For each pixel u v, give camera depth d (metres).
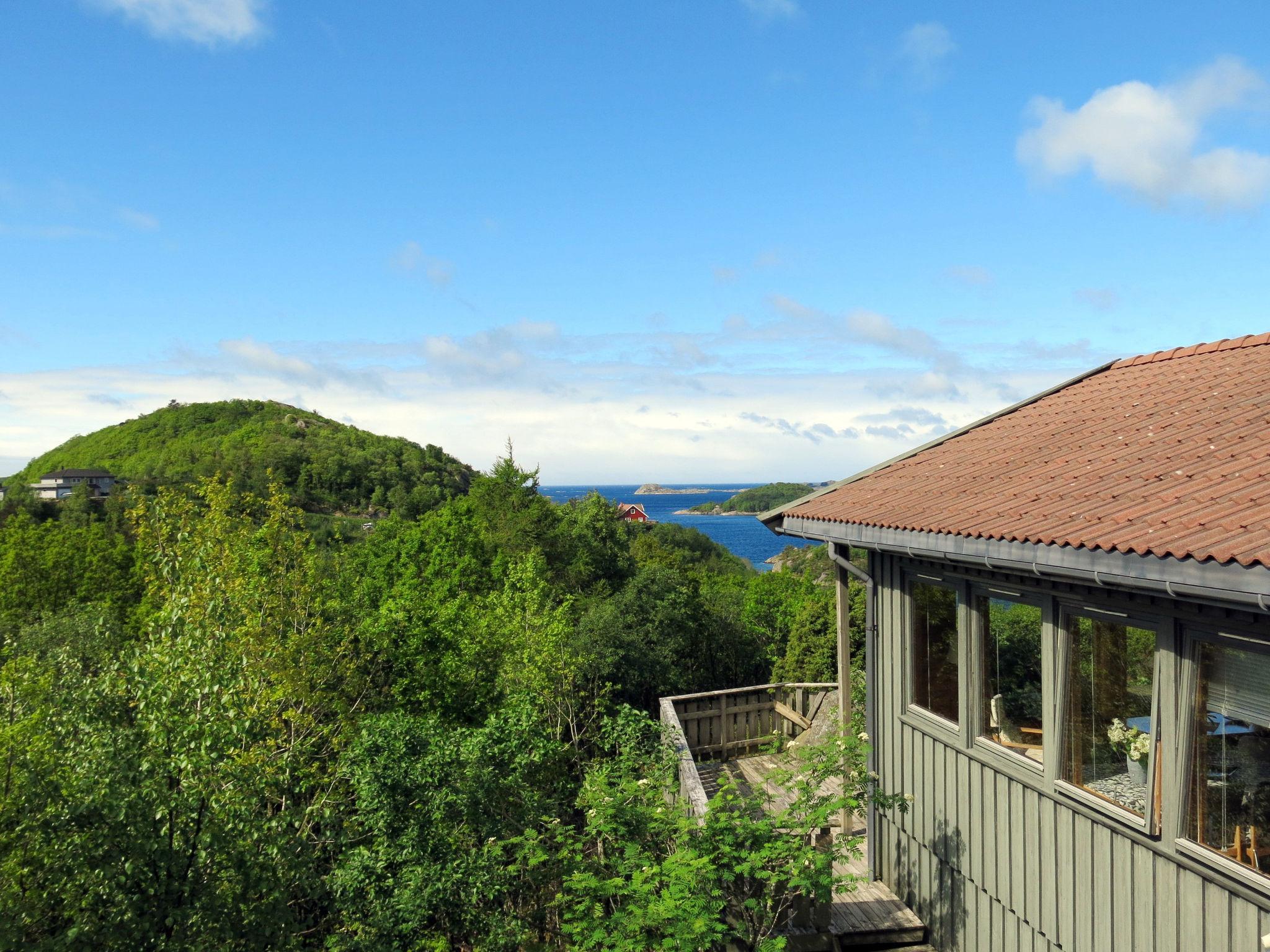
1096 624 5.62
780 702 13.62
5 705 7.27
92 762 6.14
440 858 8.30
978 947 6.99
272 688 11.72
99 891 5.84
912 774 7.95
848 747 7.44
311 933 8.97
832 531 8.37
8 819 5.92
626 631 19.12
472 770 8.66
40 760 6.20
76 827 5.89
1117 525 5.00
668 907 5.55
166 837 6.20
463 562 27.84
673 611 21.83
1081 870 5.75
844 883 7.50
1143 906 5.21
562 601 26.06
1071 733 5.88
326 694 12.27
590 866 7.10
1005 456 8.00
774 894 6.58
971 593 6.98
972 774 6.98
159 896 6.06
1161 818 5.06
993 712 6.79
